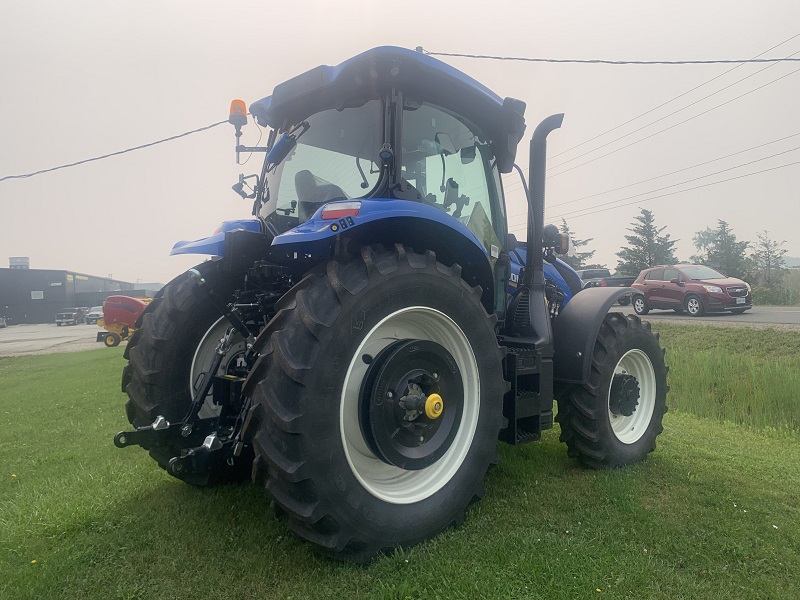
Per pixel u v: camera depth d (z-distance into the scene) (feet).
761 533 8.33
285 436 6.77
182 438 9.32
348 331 7.18
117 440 8.42
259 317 9.78
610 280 81.15
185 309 10.27
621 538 8.00
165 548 7.76
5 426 17.58
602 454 11.12
